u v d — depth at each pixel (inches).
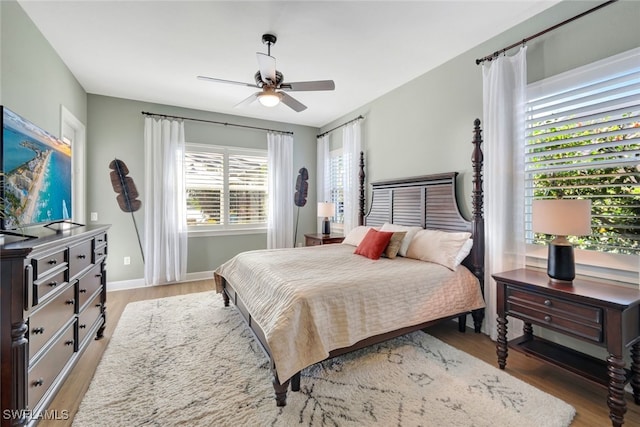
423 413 65.8
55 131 114.1
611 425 63.1
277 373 66.3
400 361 88.7
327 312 76.2
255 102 172.7
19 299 53.0
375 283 86.5
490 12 93.2
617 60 77.3
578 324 68.2
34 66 96.7
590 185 83.0
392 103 155.6
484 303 105.9
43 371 61.1
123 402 69.6
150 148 169.3
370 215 166.4
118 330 110.1
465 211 118.0
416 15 94.3
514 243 97.3
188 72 134.3
